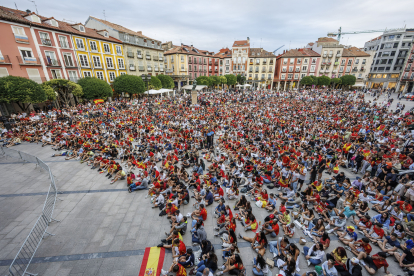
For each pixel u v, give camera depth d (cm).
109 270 642
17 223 853
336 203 905
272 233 771
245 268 626
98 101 3092
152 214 921
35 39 2770
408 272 625
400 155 1282
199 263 634
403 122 2130
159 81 4381
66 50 3175
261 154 1507
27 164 1449
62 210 940
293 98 4369
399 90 5775
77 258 685
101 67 3775
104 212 930
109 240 764
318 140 1705
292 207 960
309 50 7000
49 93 2595
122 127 2183
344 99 3859
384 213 813
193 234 766
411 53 5434
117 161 1507
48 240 762
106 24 4112
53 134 1906
